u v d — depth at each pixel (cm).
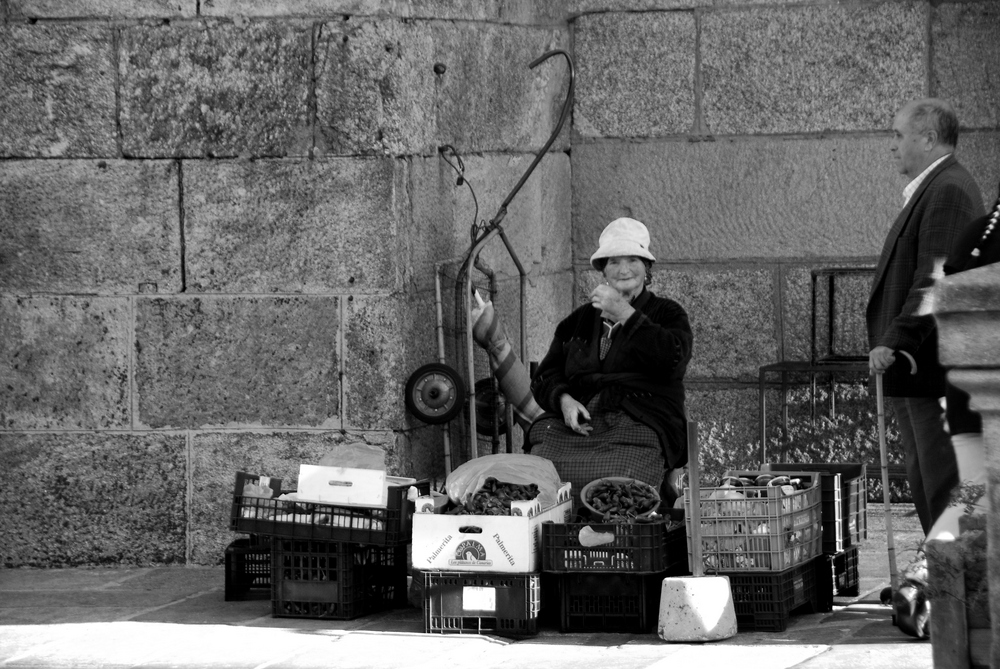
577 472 809
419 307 920
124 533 909
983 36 1038
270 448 898
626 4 1085
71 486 909
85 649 693
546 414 858
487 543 700
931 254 711
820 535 739
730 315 1082
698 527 690
